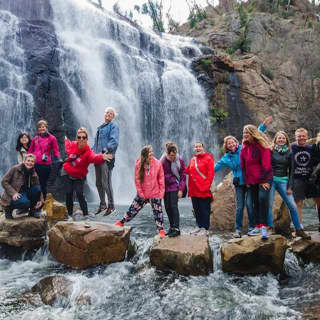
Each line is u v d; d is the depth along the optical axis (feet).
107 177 23.95
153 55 93.15
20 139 25.62
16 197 21.62
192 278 17.80
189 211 45.24
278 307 15.08
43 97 59.77
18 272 19.79
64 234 20.07
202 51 106.01
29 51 62.49
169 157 20.49
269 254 18.66
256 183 19.30
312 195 21.65
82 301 16.15
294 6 158.51
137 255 21.12
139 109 78.13
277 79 111.34
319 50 115.55
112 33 85.71
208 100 91.30
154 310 15.29
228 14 146.20
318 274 19.11
